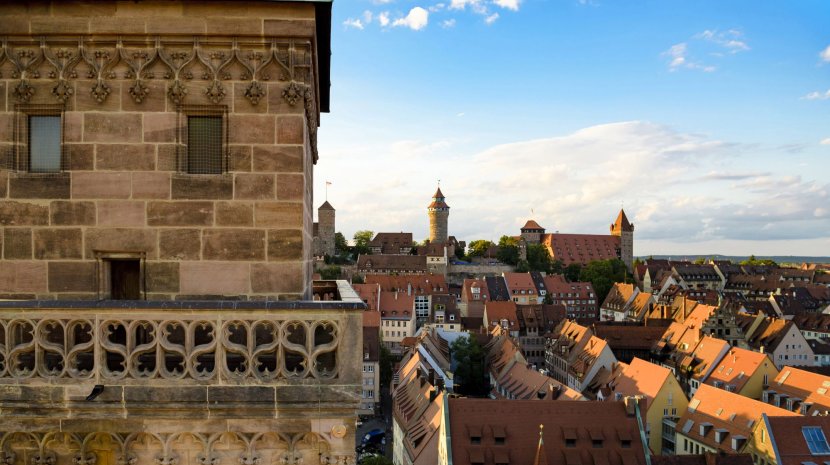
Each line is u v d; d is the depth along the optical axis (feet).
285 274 32.76
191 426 29.22
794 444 156.97
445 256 592.60
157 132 32.35
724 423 186.29
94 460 29.35
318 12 33.76
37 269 32.14
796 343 322.34
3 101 32.04
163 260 32.37
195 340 32.37
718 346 271.49
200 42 32.17
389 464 173.37
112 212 32.30
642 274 630.74
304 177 32.83
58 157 32.68
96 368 28.55
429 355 263.49
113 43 32.01
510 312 399.65
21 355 31.14
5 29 31.63
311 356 29.07
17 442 29.22
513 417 149.18
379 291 388.98
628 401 150.61
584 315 519.60
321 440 29.60
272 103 32.60
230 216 32.60
